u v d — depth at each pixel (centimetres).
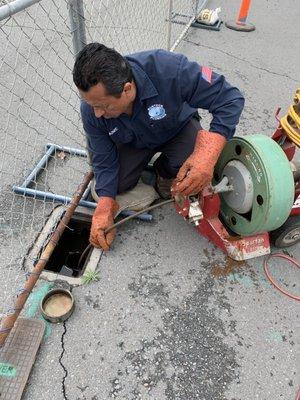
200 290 187
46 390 149
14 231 205
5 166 243
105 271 191
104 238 191
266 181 161
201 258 201
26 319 166
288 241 204
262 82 357
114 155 196
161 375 156
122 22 362
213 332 171
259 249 195
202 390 153
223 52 399
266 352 165
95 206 218
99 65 127
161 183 228
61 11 403
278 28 464
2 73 328
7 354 154
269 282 192
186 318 175
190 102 177
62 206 220
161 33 385
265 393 153
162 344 165
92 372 155
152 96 160
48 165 246
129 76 139
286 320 177
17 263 191
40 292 179
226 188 185
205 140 171
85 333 167
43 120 283
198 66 167
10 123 277
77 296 179
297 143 169
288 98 337
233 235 210
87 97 136
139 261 197
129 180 209
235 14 489
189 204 179
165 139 199
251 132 292
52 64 345
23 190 222
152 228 214
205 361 161
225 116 171
